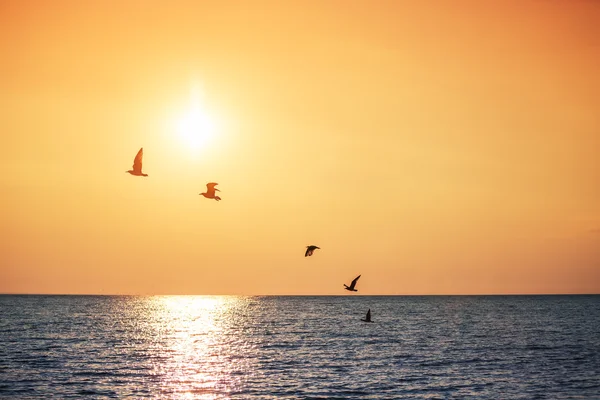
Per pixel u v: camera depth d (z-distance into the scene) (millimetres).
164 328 138500
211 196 48875
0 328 132250
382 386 67250
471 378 71938
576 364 82312
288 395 62938
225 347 100750
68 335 118125
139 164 44125
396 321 165875
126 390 64875
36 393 63281
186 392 64188
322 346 102062
